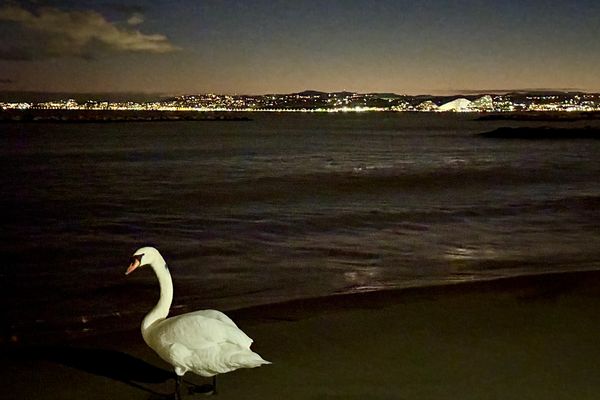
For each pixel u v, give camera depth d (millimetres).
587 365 7867
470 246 17094
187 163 50625
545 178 37750
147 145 77938
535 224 20859
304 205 25844
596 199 27406
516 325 9508
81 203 26344
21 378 7930
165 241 17906
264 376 7645
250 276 13820
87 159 54094
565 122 189875
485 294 11359
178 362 6426
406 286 12742
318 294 12297
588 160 53406
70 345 9250
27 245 17312
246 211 24047
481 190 31391
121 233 19250
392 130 143750
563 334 9062
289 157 58406
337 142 89188
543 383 7320
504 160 54000
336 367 7910
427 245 17234
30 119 187250
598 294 11289
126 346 9172
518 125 170750
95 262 15227
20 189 31438
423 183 35031
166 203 26469
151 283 13242
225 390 7273
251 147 75438
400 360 8117
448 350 8453
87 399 7285
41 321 10703
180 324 6520
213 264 14969
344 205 25812
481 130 142375
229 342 6402
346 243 17516
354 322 9766
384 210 24266
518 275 12812
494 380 7426
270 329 9484
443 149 72062
